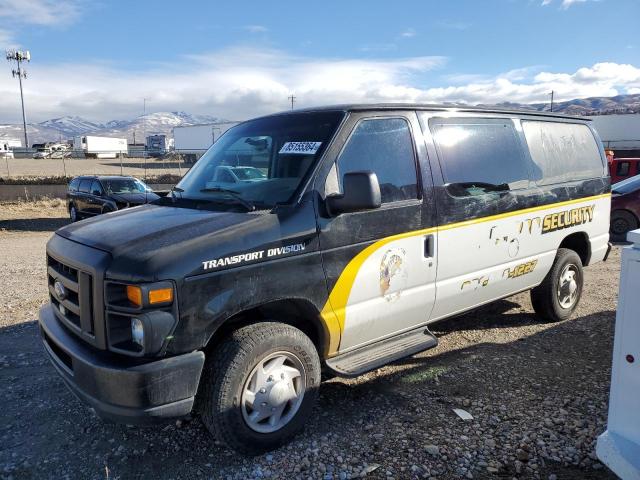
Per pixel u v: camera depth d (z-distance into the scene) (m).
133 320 2.84
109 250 3.00
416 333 4.27
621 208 11.77
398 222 3.83
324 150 3.57
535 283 5.40
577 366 4.60
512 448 3.34
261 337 3.17
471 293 4.54
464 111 4.57
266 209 3.39
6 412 3.89
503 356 4.86
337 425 3.65
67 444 3.47
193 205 3.78
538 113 5.39
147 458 3.29
